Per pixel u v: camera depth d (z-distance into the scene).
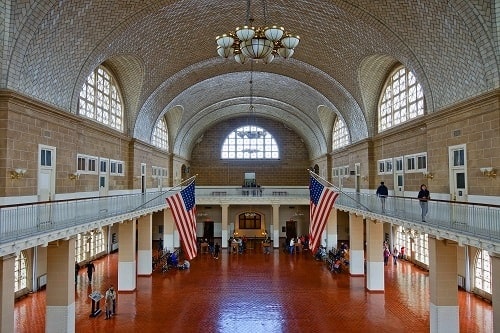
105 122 21.86
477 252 18.52
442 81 15.55
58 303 13.27
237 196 34.34
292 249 32.03
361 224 23.69
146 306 17.52
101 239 29.42
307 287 20.91
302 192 39.25
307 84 27.48
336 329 14.59
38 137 14.18
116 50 18.09
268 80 30.06
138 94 23.84
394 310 16.89
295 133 43.81
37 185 14.12
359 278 23.03
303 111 35.12
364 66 21.88
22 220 10.65
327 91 26.84
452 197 15.26
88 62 16.48
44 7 12.53
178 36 20.66
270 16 19.98
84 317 15.93
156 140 31.53
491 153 12.78
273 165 43.59
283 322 15.38
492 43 12.12
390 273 23.73
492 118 12.70
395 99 21.97
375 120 24.50
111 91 22.69
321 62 23.50
